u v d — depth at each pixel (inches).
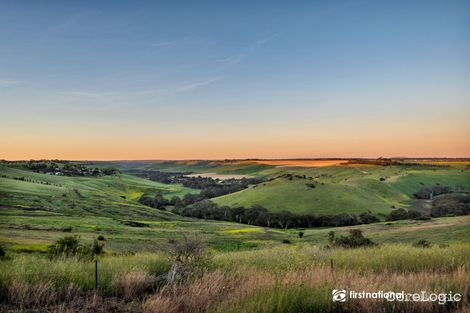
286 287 351.9
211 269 481.7
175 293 361.4
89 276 450.0
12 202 6501.0
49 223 4655.5
